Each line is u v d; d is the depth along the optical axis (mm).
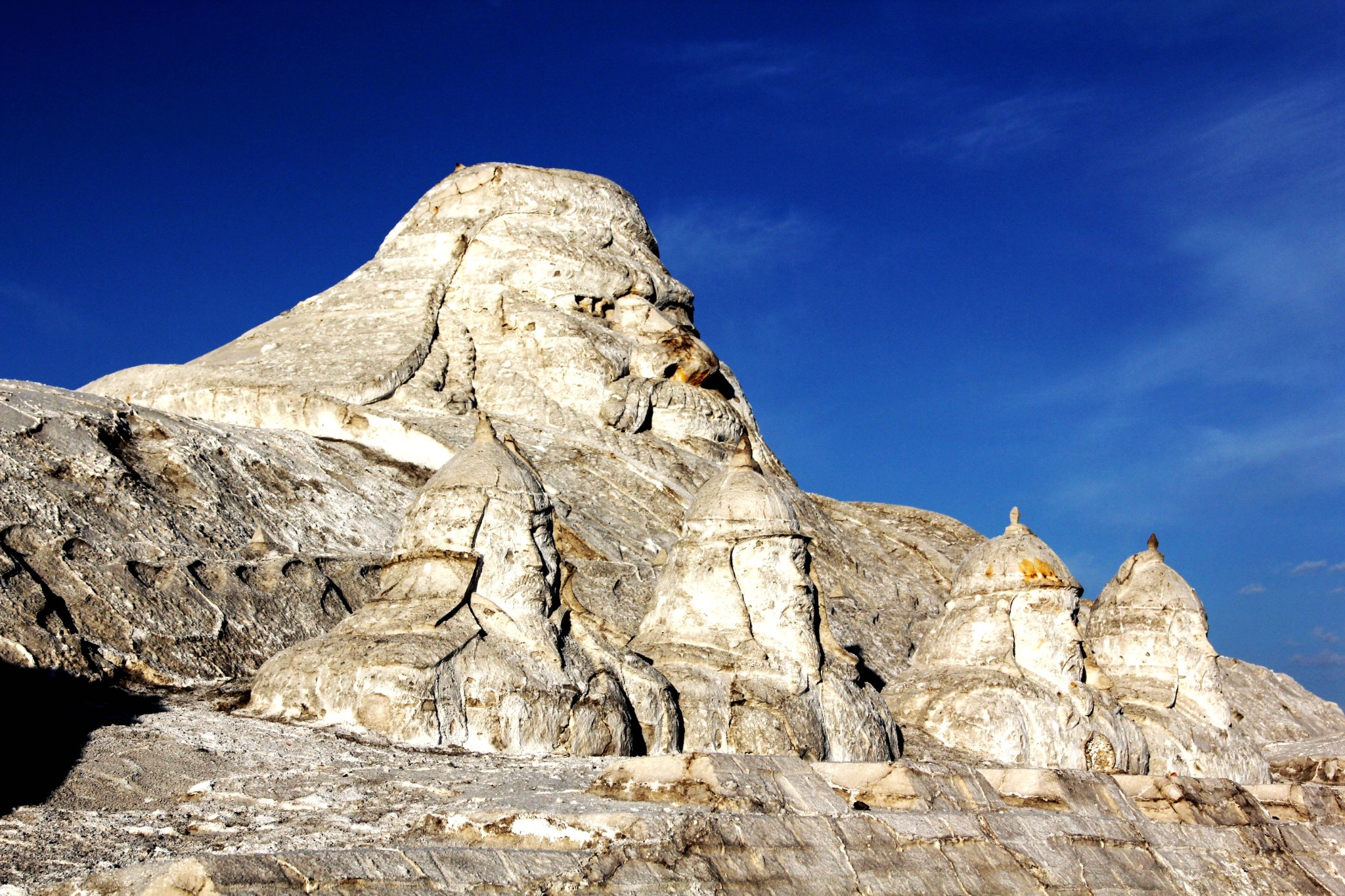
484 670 18828
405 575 19844
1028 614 26766
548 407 38562
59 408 25766
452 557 19719
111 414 26844
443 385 38781
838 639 32688
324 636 19406
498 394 38969
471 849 12422
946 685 25812
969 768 19562
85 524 22859
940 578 42656
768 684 21875
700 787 15172
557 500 32969
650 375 41031
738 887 13773
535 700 18906
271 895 10805
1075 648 26891
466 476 20391
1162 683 29922
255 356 38781
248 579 24109
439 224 43031
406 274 42094
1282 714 39062
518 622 19734
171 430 27891
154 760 15789
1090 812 20172
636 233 45281
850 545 41656
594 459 36281
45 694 18672
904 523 47562
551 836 13633
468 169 44500
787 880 14250
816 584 23672
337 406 34781
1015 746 24922
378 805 14664
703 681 21656
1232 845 21641
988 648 26562
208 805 14531
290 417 34875
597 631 20750
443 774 16016
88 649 20188
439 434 34531
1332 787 25922
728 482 23625
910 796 17734
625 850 13336
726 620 22469
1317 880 22094
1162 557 31531
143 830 13422
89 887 11070
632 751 20000
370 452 34062
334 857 11477
